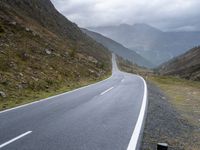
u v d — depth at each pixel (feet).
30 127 32.81
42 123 35.06
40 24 230.27
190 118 50.88
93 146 25.39
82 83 110.32
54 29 269.85
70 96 65.51
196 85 139.95
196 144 32.04
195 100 75.97
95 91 77.61
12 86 68.18
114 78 149.28
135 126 33.53
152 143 27.96
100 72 179.01
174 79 189.78
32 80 80.48
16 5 213.25
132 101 56.49
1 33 119.34
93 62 217.56
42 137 28.35
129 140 27.37
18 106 49.47
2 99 56.80
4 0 191.11
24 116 39.70
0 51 94.17
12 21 146.00
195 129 41.19
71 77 113.70
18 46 114.01
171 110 54.54
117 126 33.55
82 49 302.86
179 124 41.50
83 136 28.89
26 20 189.47
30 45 126.82
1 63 81.87
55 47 162.91
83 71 143.23
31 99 61.62
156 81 152.87
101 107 48.57
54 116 39.83
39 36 159.33
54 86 86.07
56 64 120.06
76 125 34.06
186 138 33.91
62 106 49.65
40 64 105.19
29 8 238.27
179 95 87.56
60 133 30.09
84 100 58.18
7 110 45.06
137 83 108.37
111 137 28.50
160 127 35.91
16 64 88.69
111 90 80.23
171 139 31.55
